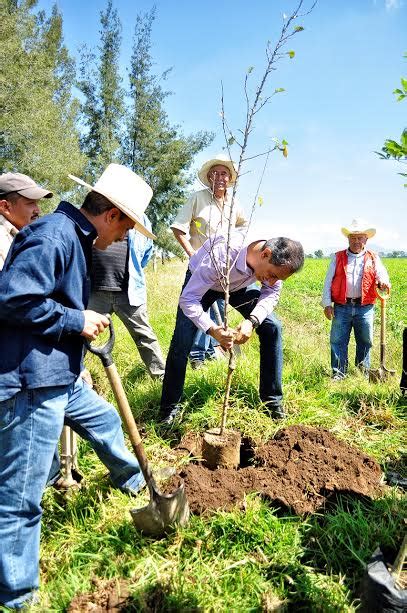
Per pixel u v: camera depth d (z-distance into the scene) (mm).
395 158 2029
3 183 3486
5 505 2393
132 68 23000
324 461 3480
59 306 2309
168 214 23750
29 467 2391
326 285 6402
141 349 5332
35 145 23000
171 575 2545
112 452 3078
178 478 3238
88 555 2686
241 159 3291
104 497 3260
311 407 4473
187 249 5480
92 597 2432
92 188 2543
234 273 3729
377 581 2129
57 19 39500
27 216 3576
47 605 2410
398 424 4441
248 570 2639
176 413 4332
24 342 2322
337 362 6371
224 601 2445
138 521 2793
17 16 24859
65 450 3354
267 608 2420
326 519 3043
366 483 3363
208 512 3006
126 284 5047
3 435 2381
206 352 6031
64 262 2328
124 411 2705
